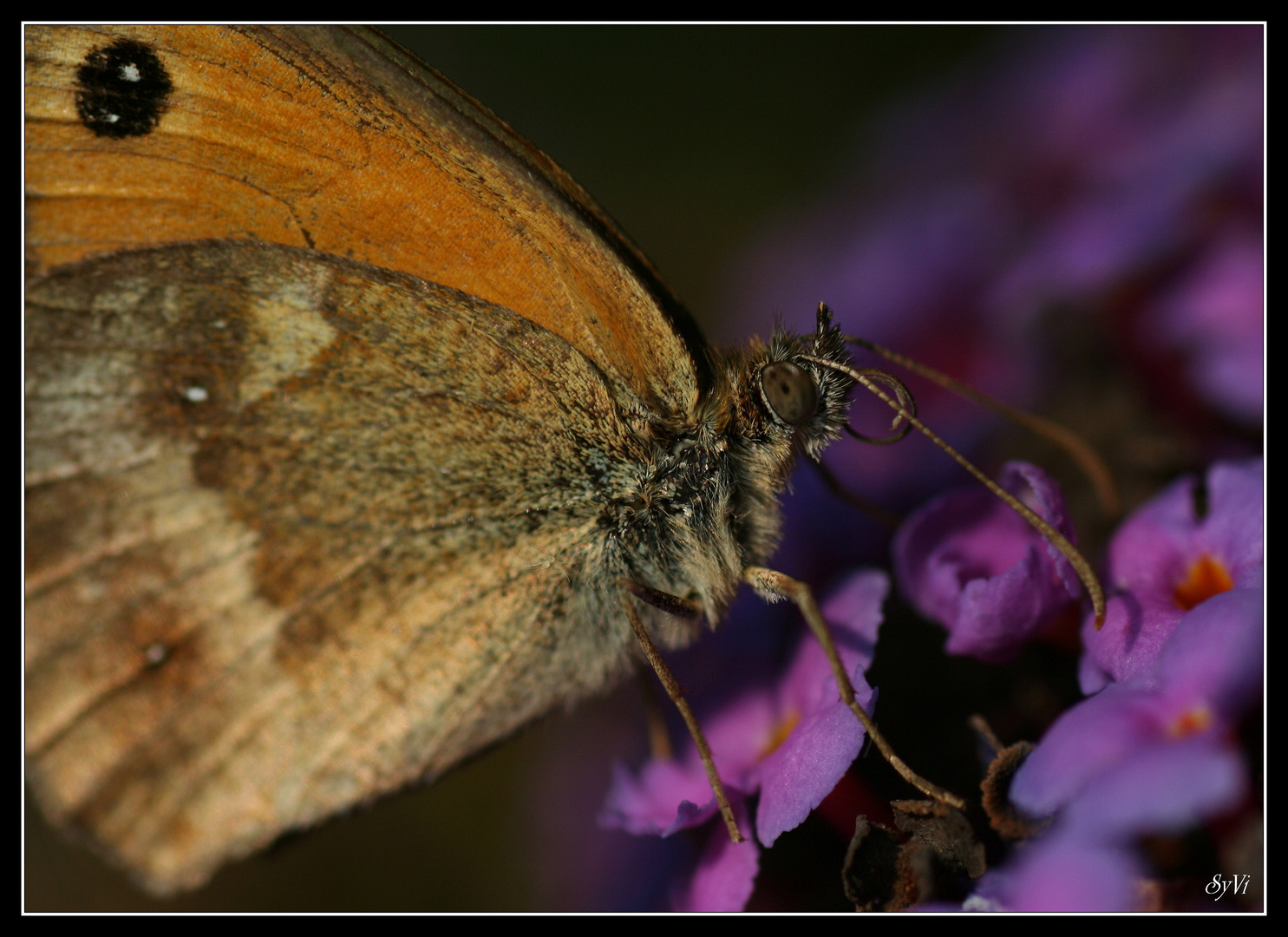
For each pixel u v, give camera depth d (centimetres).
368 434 10
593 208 10
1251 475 10
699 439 10
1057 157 11
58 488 10
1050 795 9
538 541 10
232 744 10
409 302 10
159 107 10
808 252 12
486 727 10
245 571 10
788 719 10
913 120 12
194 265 10
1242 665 9
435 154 10
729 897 9
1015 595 9
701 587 10
